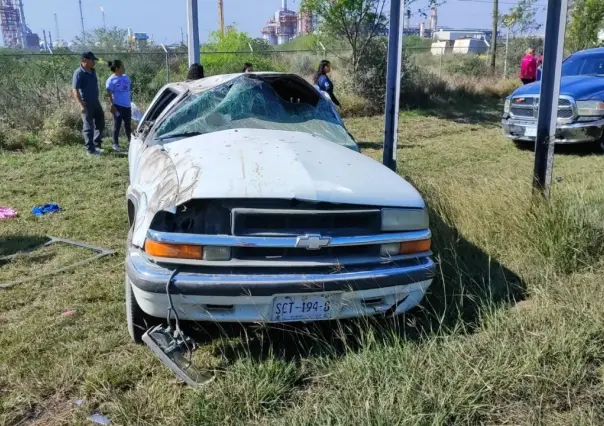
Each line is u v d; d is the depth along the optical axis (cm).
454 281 389
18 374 302
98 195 693
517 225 455
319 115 450
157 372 307
